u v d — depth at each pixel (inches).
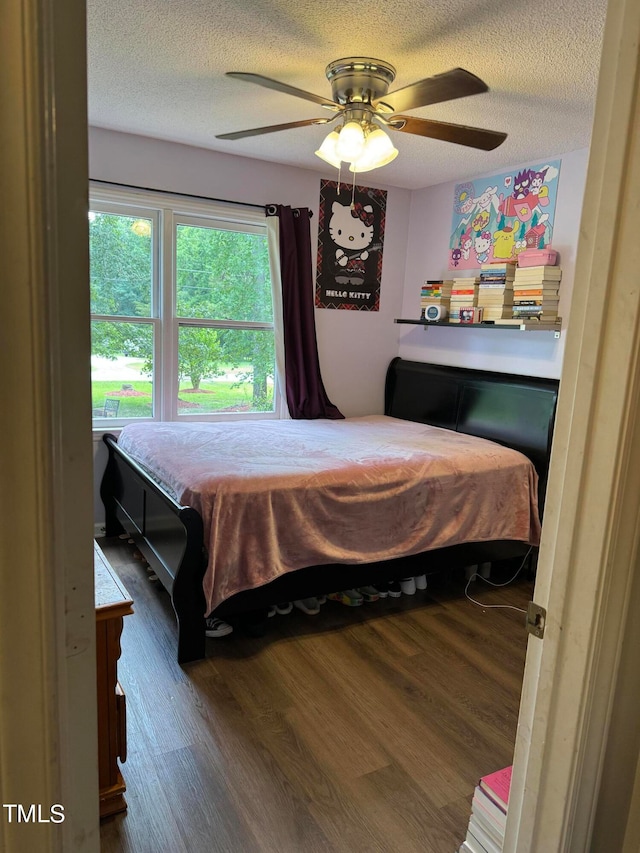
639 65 29.8
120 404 145.6
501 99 100.4
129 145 133.0
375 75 87.7
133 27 81.7
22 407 21.4
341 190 161.5
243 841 60.6
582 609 35.4
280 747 74.2
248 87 103.1
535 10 72.3
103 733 61.5
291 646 98.4
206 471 95.5
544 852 38.7
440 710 83.1
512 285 136.6
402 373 172.6
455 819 64.4
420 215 170.7
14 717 23.1
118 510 135.0
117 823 62.2
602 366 33.1
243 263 154.7
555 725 37.4
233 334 156.4
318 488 97.9
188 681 87.0
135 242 141.0
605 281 32.4
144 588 115.6
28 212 20.5
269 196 152.1
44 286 21.2
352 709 82.4
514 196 141.3
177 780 68.1
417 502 108.6
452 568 118.1
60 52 21.3
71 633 25.0
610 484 33.4
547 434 126.5
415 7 73.4
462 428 149.9
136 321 143.6
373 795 67.2
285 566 96.0
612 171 31.5
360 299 170.4
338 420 159.3
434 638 103.3
